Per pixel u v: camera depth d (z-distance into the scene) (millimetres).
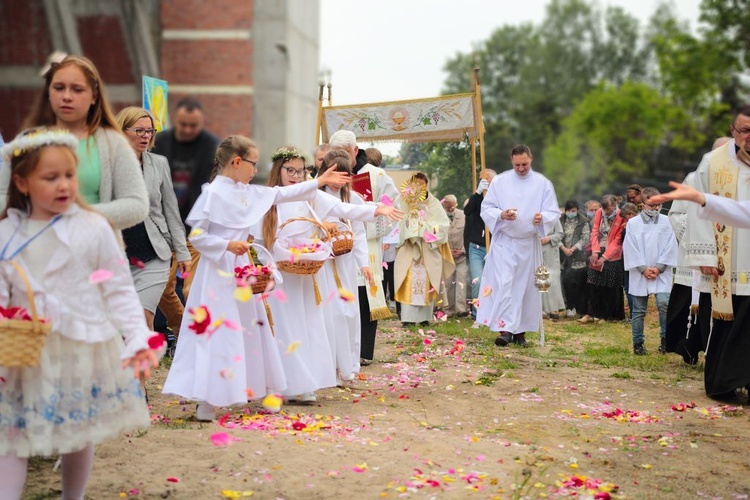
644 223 9703
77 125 3844
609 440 5277
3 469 3105
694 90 51375
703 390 7328
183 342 5531
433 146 13859
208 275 5473
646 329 12508
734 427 5836
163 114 6062
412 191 11578
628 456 4891
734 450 5125
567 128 76688
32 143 3133
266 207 5652
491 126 84375
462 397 6680
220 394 5355
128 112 5602
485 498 3930
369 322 8359
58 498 3797
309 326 6270
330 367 6320
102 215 3352
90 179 3850
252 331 5637
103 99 3832
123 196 3898
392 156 14008
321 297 6445
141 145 5617
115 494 3842
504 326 9898
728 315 6750
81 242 3207
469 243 12688
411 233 11547
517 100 84750
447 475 4250
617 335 11680
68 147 3189
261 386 5707
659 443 5219
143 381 4527
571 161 70188
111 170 3902
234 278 5461
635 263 9609
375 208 6418
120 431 3305
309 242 6219
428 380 7426
